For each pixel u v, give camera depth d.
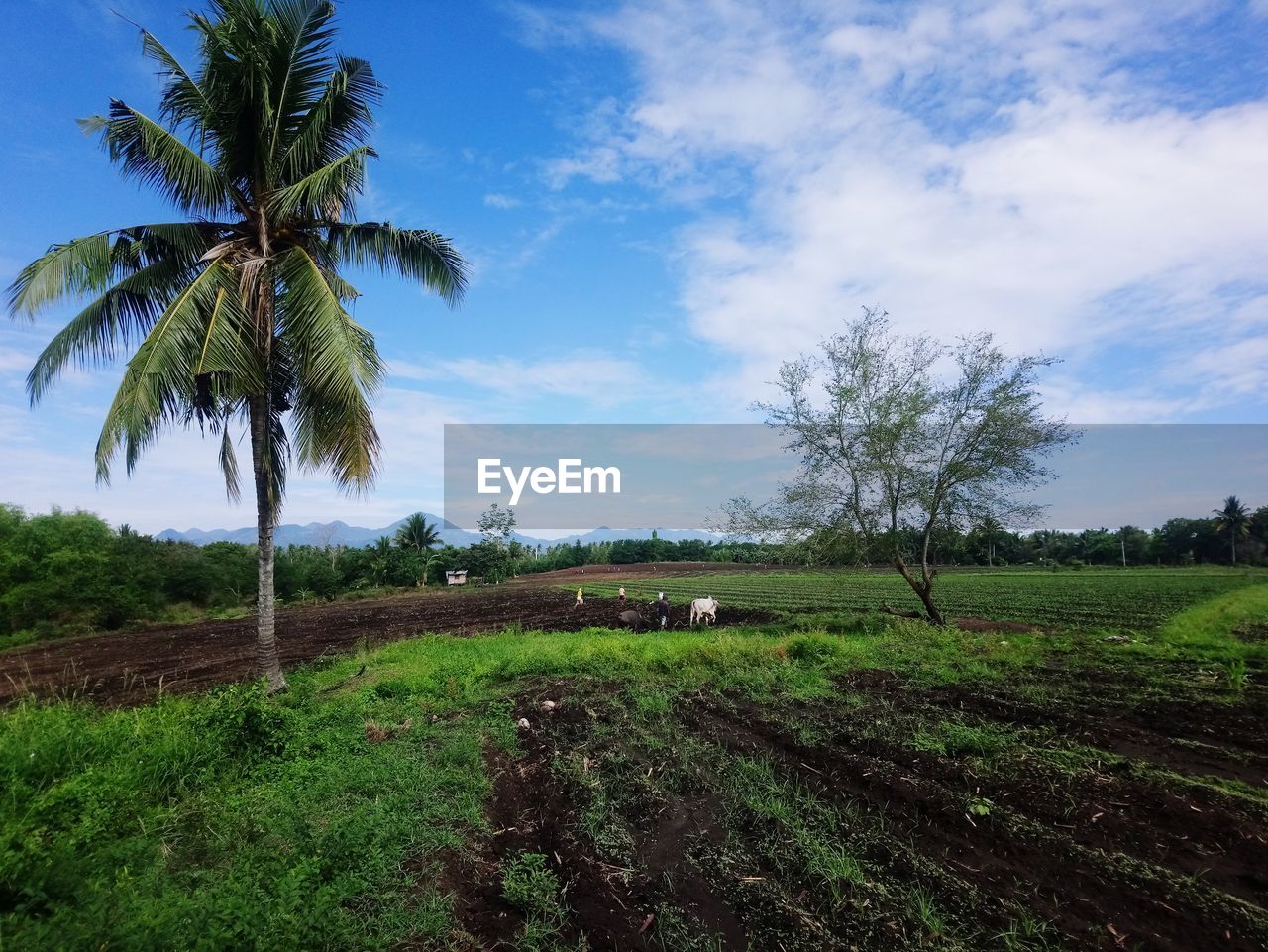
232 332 9.95
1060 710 8.05
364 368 10.21
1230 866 4.34
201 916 3.57
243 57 10.16
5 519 28.88
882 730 7.57
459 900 4.38
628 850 5.10
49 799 5.20
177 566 36.12
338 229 12.12
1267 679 9.55
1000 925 3.84
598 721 8.88
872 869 4.55
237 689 8.32
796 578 56.41
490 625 24.30
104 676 16.38
